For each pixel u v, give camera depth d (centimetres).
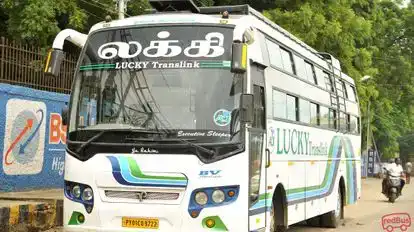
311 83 1146
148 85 719
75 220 709
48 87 1294
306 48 1170
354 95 1620
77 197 708
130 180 687
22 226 955
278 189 926
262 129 810
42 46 1575
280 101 926
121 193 694
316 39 2150
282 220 935
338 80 1418
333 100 1334
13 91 1177
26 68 1220
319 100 1202
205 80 708
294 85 1017
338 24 2169
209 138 685
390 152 4819
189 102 702
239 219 682
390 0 3816
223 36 731
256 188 769
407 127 5062
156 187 681
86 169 704
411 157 6475
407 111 4428
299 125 1035
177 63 720
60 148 1345
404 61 3747
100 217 694
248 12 888
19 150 1207
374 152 5166
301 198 1039
